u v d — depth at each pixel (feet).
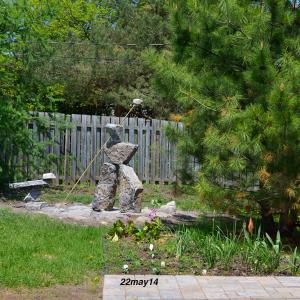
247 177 23.95
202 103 23.70
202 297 16.71
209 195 23.53
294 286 18.24
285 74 22.74
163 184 46.55
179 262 20.88
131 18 78.59
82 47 69.36
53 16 42.68
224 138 21.97
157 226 25.72
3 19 38.93
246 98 24.35
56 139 44.16
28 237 23.79
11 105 38.73
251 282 18.60
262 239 24.72
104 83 70.18
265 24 23.29
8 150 41.14
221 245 21.62
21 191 39.27
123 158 31.94
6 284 17.44
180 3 25.44
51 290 17.20
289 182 22.12
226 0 23.49
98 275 19.07
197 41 25.36
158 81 26.13
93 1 92.99
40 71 61.05
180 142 26.71
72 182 44.78
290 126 20.97
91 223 28.40
